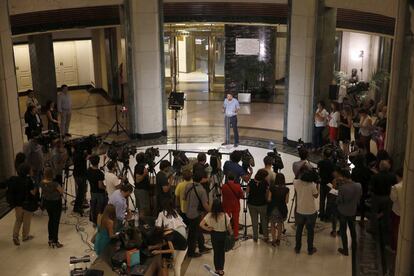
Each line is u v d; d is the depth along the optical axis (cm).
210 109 1770
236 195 891
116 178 928
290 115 1403
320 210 1007
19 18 1311
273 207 889
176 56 2059
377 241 915
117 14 1464
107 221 750
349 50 1834
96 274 635
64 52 2019
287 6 1377
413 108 650
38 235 961
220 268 816
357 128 1327
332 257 881
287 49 1378
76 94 2005
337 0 1269
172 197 929
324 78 1373
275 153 995
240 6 1452
